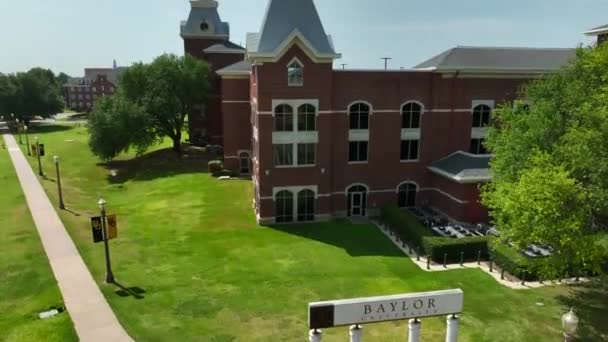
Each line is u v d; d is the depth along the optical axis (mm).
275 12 35500
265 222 37312
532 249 27141
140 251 30984
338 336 20578
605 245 19016
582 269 25125
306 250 31547
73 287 25094
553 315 22406
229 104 53750
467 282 26250
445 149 40250
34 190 48375
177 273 27375
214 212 40344
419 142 39938
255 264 28953
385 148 39406
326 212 38531
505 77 39406
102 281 25922
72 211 40750
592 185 20547
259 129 35781
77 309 22562
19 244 31672
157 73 66938
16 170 59344
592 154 19938
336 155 38656
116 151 64500
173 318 21906
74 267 27828
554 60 40750
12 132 105125
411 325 16422
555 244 20719
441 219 37531
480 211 36156
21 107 114375
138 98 67812
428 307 16078
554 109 25266
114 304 23125
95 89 182500
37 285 25375
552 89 26922
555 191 19578
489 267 28500
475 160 37375
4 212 39812
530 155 23859
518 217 21203
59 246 31422
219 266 28562
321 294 24750
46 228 35344
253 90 40938
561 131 24016
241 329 21047
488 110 39969
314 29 36094
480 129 40250
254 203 41938
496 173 28047
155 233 34969
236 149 54906
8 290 24875
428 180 40750
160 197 46344
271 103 35500
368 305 15531
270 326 21328
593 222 21469
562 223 19625
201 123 76125
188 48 76000
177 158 66250
